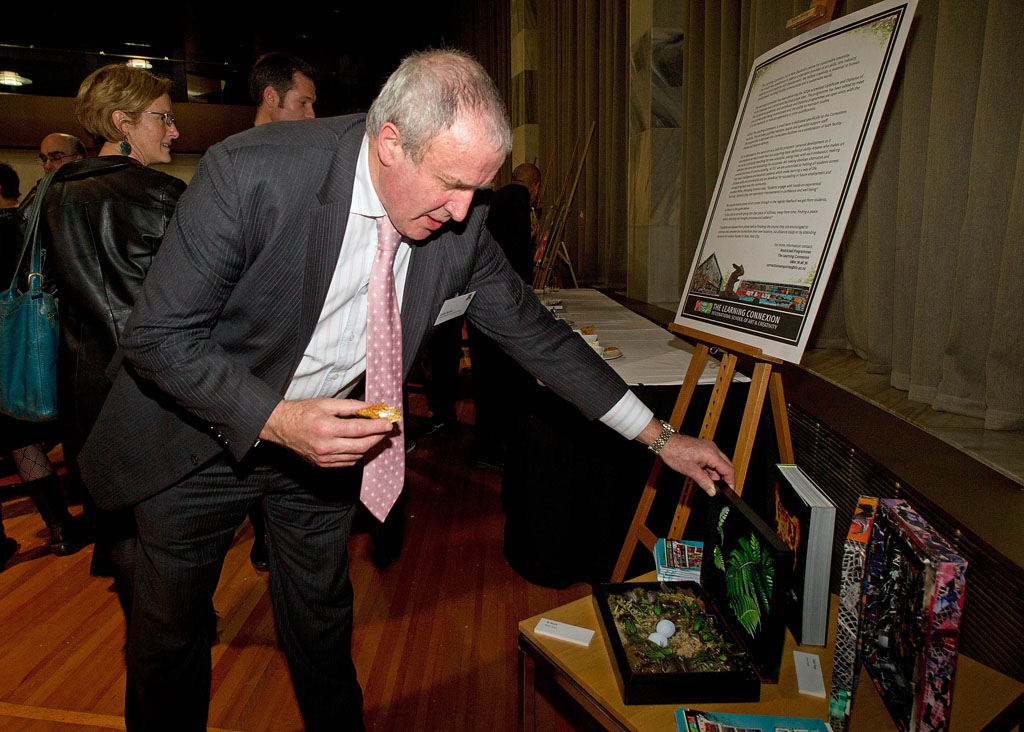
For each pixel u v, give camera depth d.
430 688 1.68
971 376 1.74
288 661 1.33
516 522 2.15
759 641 0.98
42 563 2.36
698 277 1.67
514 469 2.16
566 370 1.25
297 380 1.16
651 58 3.79
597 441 1.90
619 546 1.95
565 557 2.04
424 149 0.86
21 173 7.65
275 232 0.96
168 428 1.10
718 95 3.21
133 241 1.42
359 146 1.00
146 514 1.15
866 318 2.29
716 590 1.15
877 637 0.92
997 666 1.10
